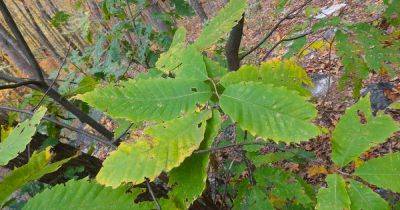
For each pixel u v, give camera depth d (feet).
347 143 3.34
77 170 5.38
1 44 26.96
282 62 3.85
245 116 2.80
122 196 3.03
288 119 2.71
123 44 10.12
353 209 3.08
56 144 5.39
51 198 2.91
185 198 2.97
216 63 3.55
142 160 2.75
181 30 4.37
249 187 5.04
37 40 55.72
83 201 2.91
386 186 3.07
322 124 14.24
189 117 2.95
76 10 10.17
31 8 59.47
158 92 3.11
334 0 22.72
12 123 6.53
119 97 3.06
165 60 3.83
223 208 6.60
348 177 3.25
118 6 10.15
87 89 7.29
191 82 3.17
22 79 7.39
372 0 19.85
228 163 6.91
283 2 9.23
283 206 5.95
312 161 3.89
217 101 3.14
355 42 6.21
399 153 3.19
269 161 6.19
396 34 6.75
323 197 3.15
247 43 27.17
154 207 3.07
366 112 3.39
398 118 13.93
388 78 15.62
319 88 17.08
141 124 5.59
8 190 2.74
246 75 3.39
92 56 10.23
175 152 2.76
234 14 3.76
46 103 8.09
